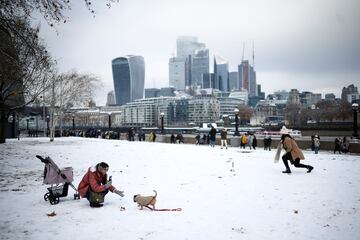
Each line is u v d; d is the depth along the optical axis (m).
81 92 50.62
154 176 13.67
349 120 157.75
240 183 12.15
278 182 12.33
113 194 10.47
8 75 25.36
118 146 32.72
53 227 7.36
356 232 7.06
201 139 45.12
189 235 6.82
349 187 11.41
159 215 8.20
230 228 7.25
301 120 176.25
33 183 12.51
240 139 39.94
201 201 9.51
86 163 18.17
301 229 7.22
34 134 84.06
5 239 6.66
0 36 17.28
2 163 18.64
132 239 6.62
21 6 15.45
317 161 18.94
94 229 7.21
